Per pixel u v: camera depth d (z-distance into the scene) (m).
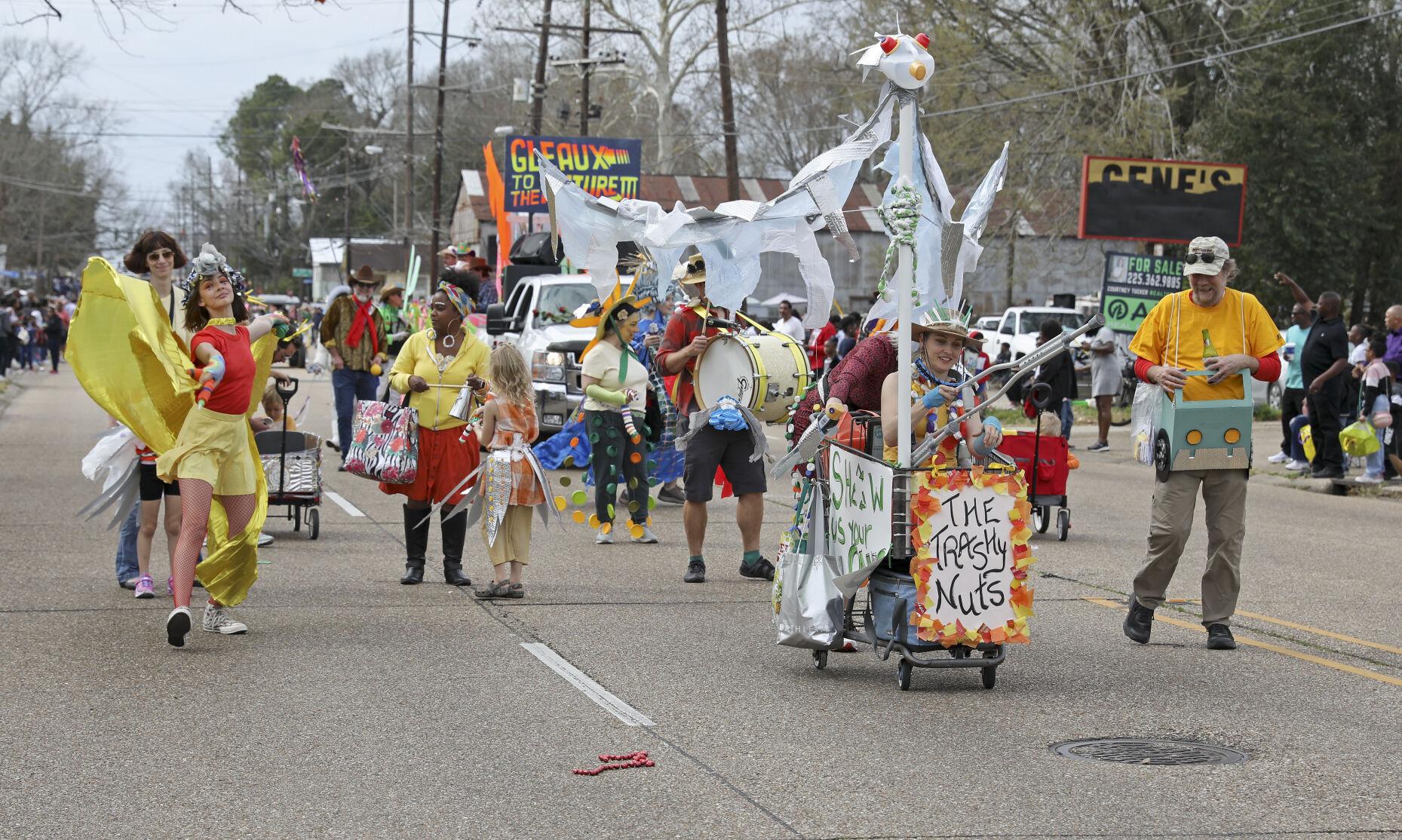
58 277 122.38
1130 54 46.56
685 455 13.13
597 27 59.03
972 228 10.55
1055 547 15.56
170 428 10.36
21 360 53.97
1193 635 10.90
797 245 12.91
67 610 10.99
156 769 7.16
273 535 15.20
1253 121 46.94
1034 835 6.30
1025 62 48.31
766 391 12.81
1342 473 22.42
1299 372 25.25
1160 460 10.24
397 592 12.16
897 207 9.01
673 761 7.42
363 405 12.45
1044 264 62.22
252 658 9.59
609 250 13.31
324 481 20.50
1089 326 8.69
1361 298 52.66
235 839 6.18
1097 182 34.88
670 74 62.78
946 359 9.30
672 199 64.69
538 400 23.25
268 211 144.88
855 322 29.95
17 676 8.93
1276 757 7.58
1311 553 15.42
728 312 14.17
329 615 11.11
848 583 9.08
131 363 10.16
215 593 10.16
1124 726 8.20
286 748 7.55
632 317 15.09
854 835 6.29
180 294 10.99
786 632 9.43
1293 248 47.69
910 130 9.30
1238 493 10.23
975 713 8.48
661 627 10.90
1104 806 6.71
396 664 9.50
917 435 9.40
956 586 8.89
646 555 14.59
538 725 8.09
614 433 15.23
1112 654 10.18
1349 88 50.03
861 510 9.05
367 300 21.28
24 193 113.38
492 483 11.80
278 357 14.82
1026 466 15.87
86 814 6.47
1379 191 51.12
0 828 6.28
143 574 11.52
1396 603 12.34
